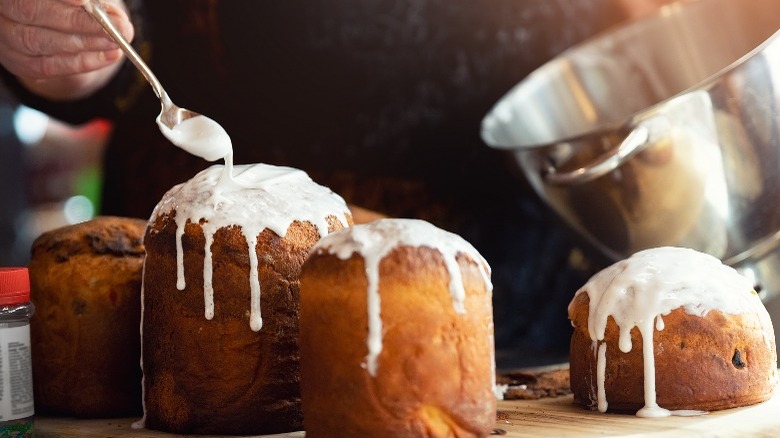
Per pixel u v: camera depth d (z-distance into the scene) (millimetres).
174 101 1354
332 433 809
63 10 1017
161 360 901
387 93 1328
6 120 1889
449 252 818
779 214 1068
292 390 883
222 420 879
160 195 1336
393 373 792
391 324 797
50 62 1064
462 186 1367
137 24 1315
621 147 1005
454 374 801
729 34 1215
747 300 908
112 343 966
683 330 884
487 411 818
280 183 921
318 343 816
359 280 803
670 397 882
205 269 876
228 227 880
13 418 876
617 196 1058
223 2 1307
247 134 1344
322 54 1309
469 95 1356
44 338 976
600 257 1154
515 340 1375
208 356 877
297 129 1337
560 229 1172
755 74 1017
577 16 1406
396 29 1315
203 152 889
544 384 1014
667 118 1008
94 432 907
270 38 1309
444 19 1328
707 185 1041
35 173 1939
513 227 1388
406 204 1354
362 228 831
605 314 901
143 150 1351
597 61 1297
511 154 1128
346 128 1331
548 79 1294
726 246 1082
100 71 1262
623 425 855
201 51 1330
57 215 1956
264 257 877
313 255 833
